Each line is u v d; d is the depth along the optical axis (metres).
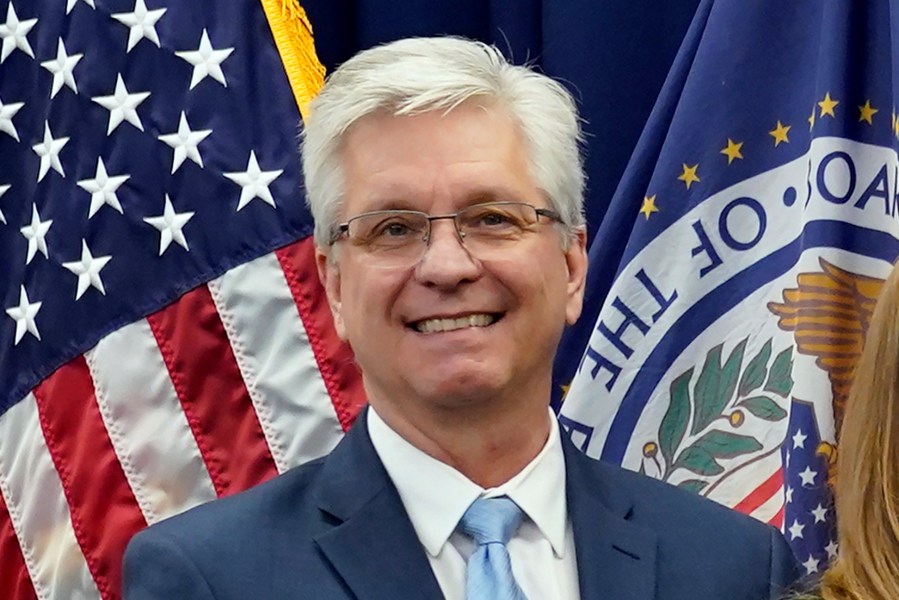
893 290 2.16
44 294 3.64
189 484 3.51
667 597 2.51
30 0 3.82
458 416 2.49
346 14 4.14
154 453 3.52
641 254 3.43
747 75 3.44
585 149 3.96
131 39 3.67
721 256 3.41
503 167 2.49
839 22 3.27
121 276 3.58
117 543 3.50
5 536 3.64
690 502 2.69
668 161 3.45
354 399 3.50
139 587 2.42
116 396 3.54
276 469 3.49
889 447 2.08
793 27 3.43
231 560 2.42
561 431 2.70
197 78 3.63
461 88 2.49
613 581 2.49
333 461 2.62
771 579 2.59
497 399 2.48
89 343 3.57
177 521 2.52
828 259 3.22
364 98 2.50
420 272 2.45
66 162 3.66
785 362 3.33
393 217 2.48
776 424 3.31
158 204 3.59
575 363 3.69
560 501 2.59
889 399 2.10
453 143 2.49
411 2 4.04
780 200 3.39
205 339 3.54
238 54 3.63
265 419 3.51
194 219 3.57
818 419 3.17
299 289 3.53
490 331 2.47
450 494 2.52
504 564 2.44
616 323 3.43
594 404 3.41
